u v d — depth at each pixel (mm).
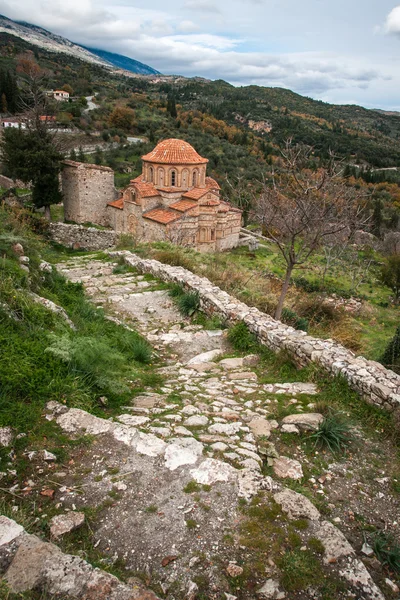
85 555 3008
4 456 3773
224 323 9250
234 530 3357
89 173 32562
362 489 4199
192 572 2992
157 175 31766
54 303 7574
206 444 4512
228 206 35031
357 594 2977
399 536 3674
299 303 15016
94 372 5422
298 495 3768
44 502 3449
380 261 41594
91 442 4176
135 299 10977
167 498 3605
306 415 5309
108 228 34938
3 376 4520
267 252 36000
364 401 5797
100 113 79938
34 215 26016
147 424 4809
